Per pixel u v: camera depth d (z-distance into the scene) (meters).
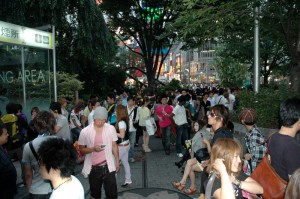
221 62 32.25
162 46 27.33
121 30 26.17
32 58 10.70
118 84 25.14
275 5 9.66
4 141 3.60
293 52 9.66
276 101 8.96
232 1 8.97
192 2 8.26
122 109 6.56
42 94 10.98
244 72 32.41
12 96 10.09
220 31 8.79
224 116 4.04
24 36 9.03
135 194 3.74
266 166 2.93
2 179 3.48
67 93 16.23
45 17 15.36
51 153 2.25
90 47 17.61
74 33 17.53
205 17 8.71
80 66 20.67
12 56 10.05
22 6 14.52
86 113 10.40
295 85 9.45
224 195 2.40
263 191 2.85
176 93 15.34
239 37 16.11
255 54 10.49
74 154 2.36
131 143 8.80
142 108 10.07
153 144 11.61
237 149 2.61
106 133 4.61
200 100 13.43
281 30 10.74
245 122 4.10
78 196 2.23
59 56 18.23
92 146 4.54
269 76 24.56
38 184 3.48
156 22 24.77
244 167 3.88
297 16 10.07
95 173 4.57
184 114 9.57
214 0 8.51
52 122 3.89
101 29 18.20
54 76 10.95
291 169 2.75
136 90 27.53
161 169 8.11
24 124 6.86
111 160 4.61
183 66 88.06
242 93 10.30
